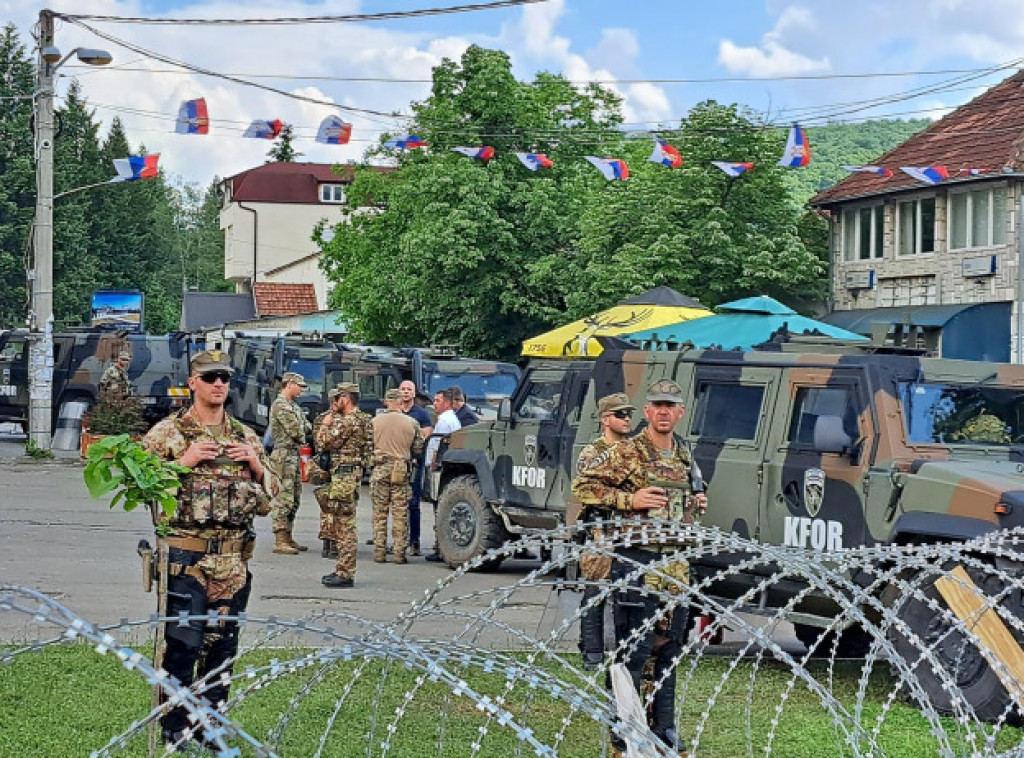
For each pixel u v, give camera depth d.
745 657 10.51
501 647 10.39
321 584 13.44
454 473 15.45
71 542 15.59
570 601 12.84
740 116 29.50
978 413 9.67
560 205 32.88
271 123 17.25
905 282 32.31
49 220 27.11
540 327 33.28
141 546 6.54
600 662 8.23
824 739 7.94
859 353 10.86
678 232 29.44
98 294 56.19
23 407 30.38
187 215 113.69
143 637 10.04
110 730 7.33
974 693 8.38
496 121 33.59
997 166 29.52
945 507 8.83
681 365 11.09
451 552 15.05
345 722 7.79
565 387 13.73
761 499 10.01
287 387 15.86
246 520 6.82
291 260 78.56
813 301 35.06
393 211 36.31
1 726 7.33
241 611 6.88
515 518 14.30
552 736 7.70
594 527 7.56
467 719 8.01
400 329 37.28
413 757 7.10
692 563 10.33
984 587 8.53
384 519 15.44
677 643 7.46
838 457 9.52
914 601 8.87
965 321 29.88
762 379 10.27
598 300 30.31
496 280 32.53
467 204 32.12
